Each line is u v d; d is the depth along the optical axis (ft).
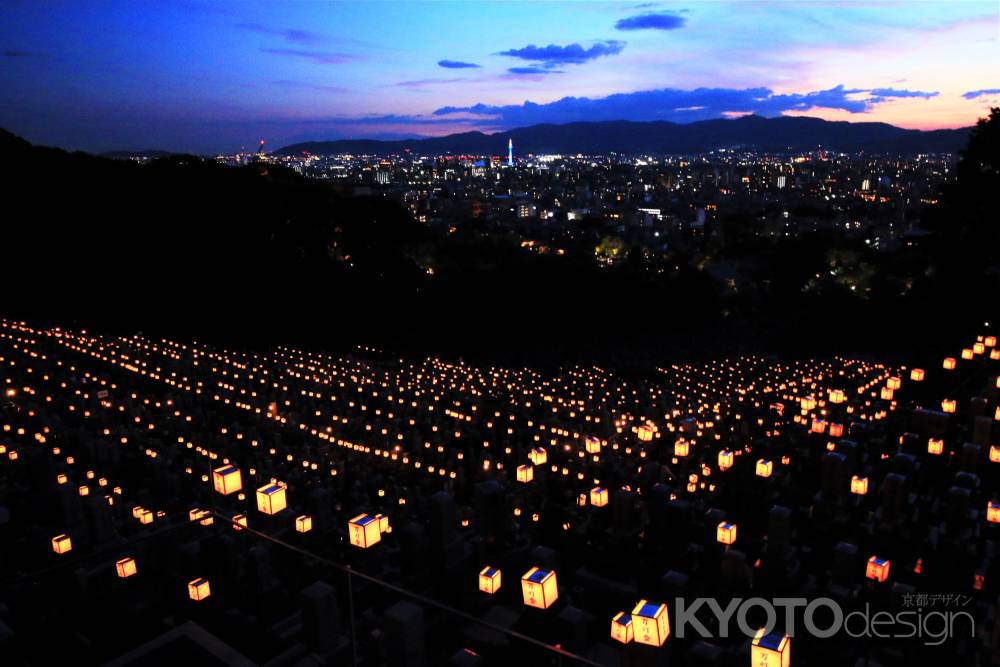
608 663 36.70
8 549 47.32
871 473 58.75
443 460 75.36
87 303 165.37
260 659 35.29
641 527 50.75
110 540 46.11
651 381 130.62
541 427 84.89
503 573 43.29
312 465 69.77
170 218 170.09
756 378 125.90
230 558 40.16
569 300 195.52
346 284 182.80
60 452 66.18
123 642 37.70
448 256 216.95
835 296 176.35
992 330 99.71
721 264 322.55
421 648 32.83
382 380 114.62
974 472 55.16
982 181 116.88
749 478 62.13
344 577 43.91
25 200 168.96
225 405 93.56
